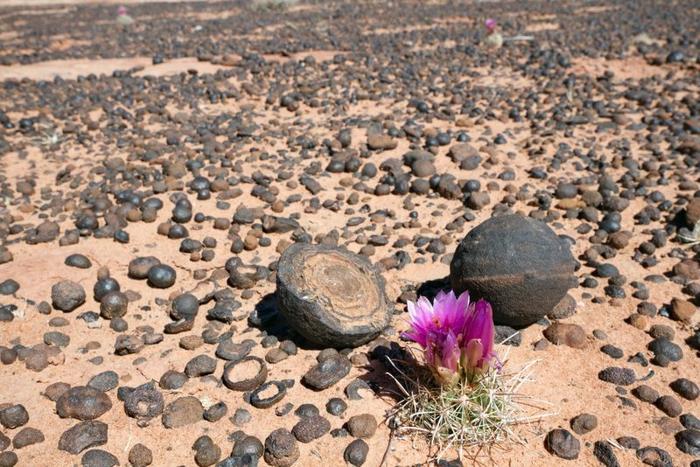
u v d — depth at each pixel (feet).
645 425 9.37
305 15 49.83
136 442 9.17
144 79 28.68
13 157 20.11
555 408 9.66
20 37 42.73
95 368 10.65
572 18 44.11
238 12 54.13
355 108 23.63
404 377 9.62
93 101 25.48
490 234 10.80
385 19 46.06
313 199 16.57
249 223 15.44
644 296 12.37
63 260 13.92
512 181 17.56
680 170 18.04
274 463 8.72
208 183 17.22
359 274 11.00
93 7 60.44
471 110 22.79
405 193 16.98
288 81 27.40
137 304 12.42
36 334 11.53
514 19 43.75
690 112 22.53
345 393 9.91
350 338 10.34
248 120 22.58
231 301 12.15
